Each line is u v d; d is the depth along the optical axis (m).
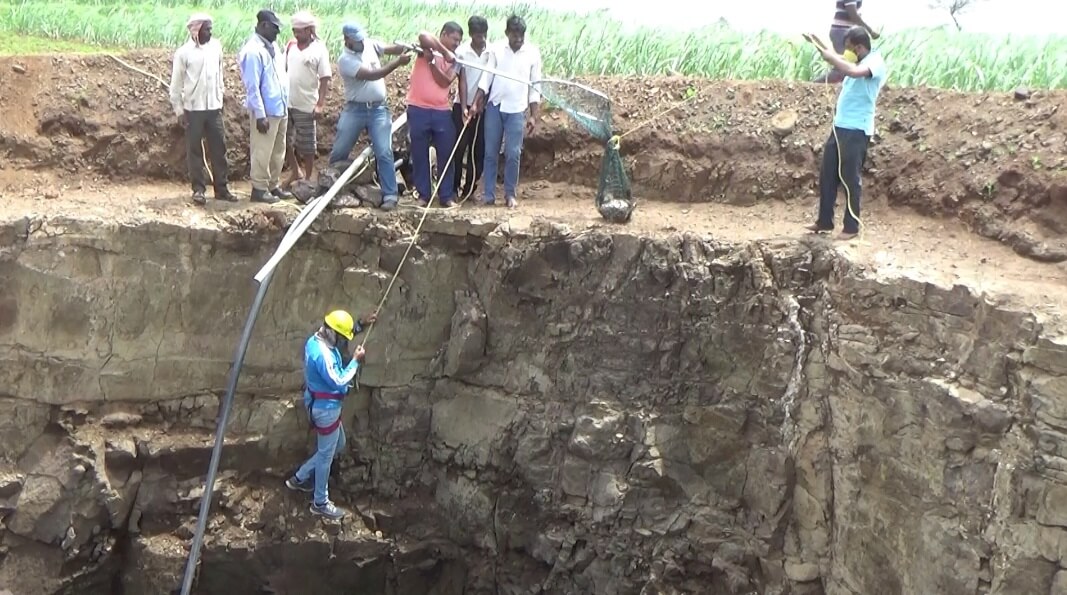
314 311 8.91
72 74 10.38
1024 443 5.97
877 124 9.30
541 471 8.75
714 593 8.27
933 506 6.55
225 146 9.39
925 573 6.60
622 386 8.45
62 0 14.25
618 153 8.91
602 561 8.55
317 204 8.52
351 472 9.27
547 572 8.94
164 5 14.91
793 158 9.51
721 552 8.12
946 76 9.66
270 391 8.98
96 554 8.64
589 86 10.80
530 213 9.13
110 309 8.39
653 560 8.35
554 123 10.36
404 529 9.30
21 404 8.41
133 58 10.80
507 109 9.02
